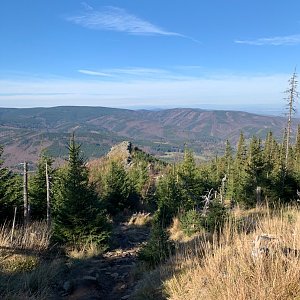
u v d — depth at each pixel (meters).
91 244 13.80
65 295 7.94
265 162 25.48
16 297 6.71
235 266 5.22
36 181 20.61
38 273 8.45
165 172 39.53
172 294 6.21
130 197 30.03
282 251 5.16
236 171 32.47
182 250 8.88
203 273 6.08
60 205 14.94
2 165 17.44
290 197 22.12
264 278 4.66
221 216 11.24
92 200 15.24
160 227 10.16
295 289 4.39
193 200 24.30
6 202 16.83
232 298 4.55
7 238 10.46
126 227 22.14
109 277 9.69
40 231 12.54
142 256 9.84
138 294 7.20
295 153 49.22
